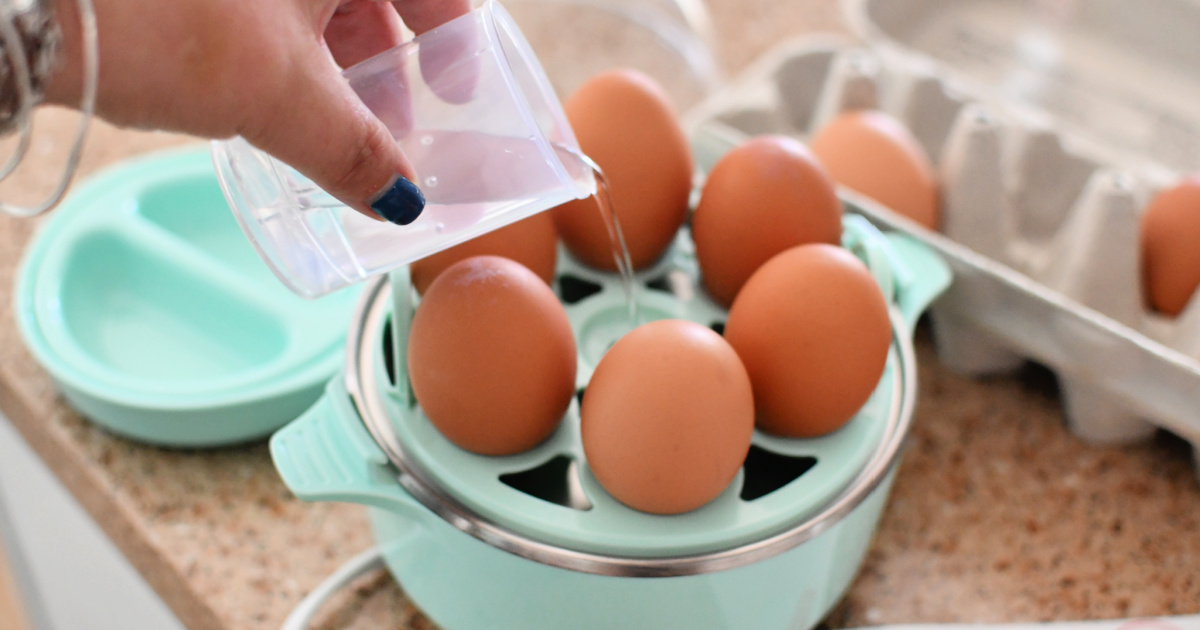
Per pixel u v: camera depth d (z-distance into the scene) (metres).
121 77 0.44
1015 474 0.59
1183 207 0.61
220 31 0.44
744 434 0.49
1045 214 0.67
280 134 0.46
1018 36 0.80
